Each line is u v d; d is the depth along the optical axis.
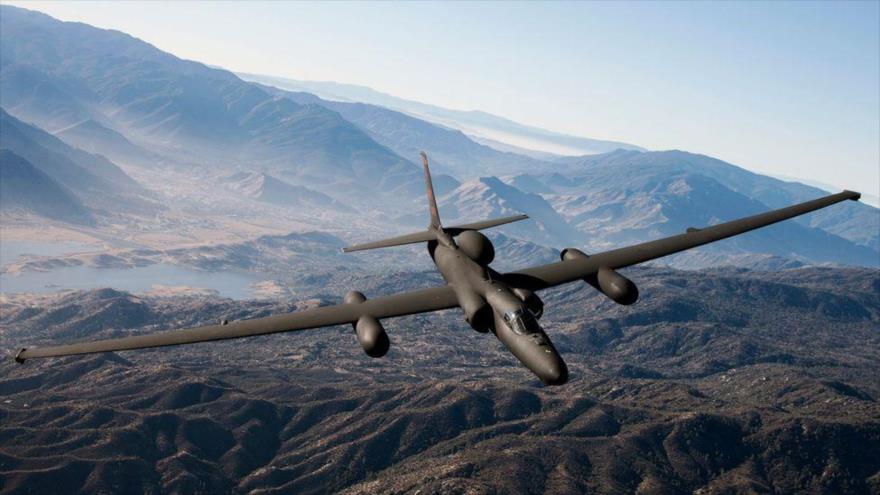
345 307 38.59
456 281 40.66
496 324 36.56
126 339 36.72
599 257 43.03
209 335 36.59
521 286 39.38
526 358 33.84
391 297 39.44
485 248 43.16
